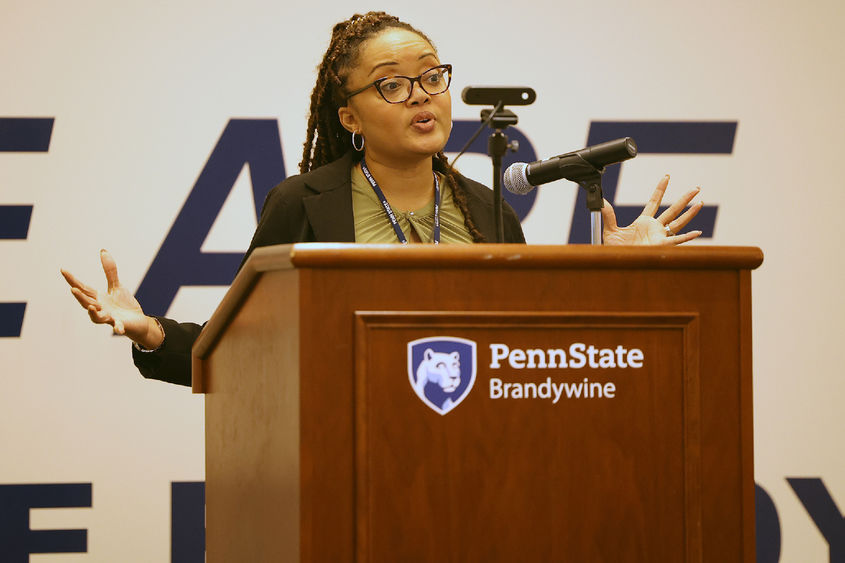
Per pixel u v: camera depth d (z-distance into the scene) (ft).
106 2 39.29
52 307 38.70
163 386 39.24
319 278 13.48
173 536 39.01
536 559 13.74
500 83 40.78
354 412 13.46
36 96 38.91
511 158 40.55
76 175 38.99
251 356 15.79
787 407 40.68
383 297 13.62
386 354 13.55
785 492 40.60
